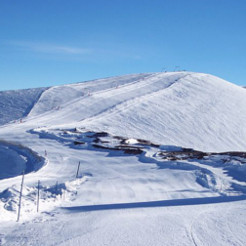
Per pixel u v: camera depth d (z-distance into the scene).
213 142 63.28
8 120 71.38
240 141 65.69
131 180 27.14
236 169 31.34
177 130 65.62
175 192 23.86
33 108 78.69
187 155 39.12
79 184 24.81
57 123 64.69
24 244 9.73
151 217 13.77
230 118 74.88
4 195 16.52
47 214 13.89
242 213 15.05
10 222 12.06
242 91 94.94
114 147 43.66
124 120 67.06
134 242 10.32
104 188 23.78
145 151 41.00
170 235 11.27
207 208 16.27
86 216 13.62
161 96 83.00
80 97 84.88
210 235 11.52
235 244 10.67
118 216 13.76
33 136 52.84
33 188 20.17
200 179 27.86
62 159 38.09
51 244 9.82
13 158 40.38
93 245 9.87
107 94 85.44
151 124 66.56
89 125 62.53
